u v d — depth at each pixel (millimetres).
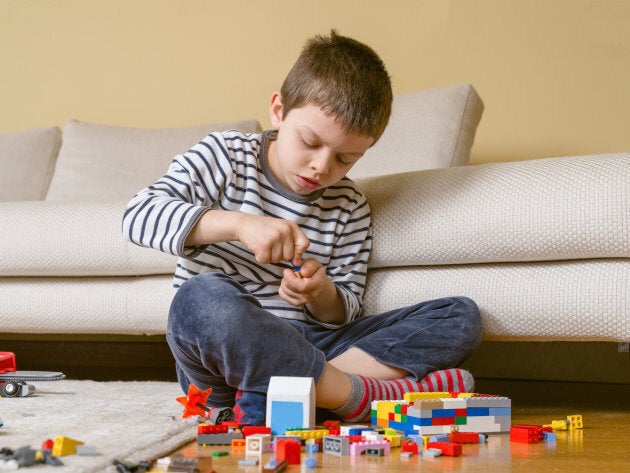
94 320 1686
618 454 875
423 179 1400
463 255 1313
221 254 1229
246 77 2439
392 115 2018
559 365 2008
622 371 1950
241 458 812
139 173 2252
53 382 1590
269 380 996
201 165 1204
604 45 2162
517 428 964
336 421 1026
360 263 1353
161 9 2525
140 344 2367
